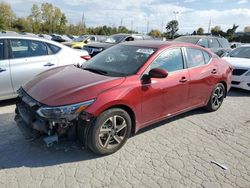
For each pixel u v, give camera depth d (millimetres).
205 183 3254
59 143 3916
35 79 4090
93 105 3381
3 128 4395
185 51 4844
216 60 5633
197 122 5148
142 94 3912
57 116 3266
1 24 59719
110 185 3113
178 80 4496
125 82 3760
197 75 4934
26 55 5508
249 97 7336
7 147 3811
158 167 3529
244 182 3316
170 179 3289
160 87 4168
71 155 3684
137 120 3979
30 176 3197
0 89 5180
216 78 5449
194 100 5047
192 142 4289
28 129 3672
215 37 12234
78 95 3379
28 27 67250
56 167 3404
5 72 5168
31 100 3512
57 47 6082
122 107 3752
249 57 8688
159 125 4879
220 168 3588
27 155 3635
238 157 3902
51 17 72375
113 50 4836
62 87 3561
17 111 3975
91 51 12008
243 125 5129
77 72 4133
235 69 7684
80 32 73625
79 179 3189
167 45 4574
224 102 6695
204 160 3766
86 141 3498
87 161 3568
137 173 3371
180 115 5473
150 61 4145
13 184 3037
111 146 3738
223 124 5125
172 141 4281
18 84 5379
